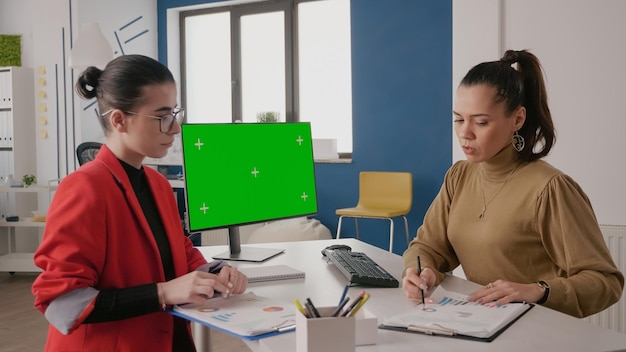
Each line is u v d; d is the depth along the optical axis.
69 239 1.32
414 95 5.18
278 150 2.34
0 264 5.49
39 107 5.96
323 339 1.12
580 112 3.88
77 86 1.50
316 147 5.61
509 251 1.76
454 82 4.40
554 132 1.77
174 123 1.49
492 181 1.81
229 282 1.52
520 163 1.78
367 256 2.09
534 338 1.29
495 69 1.69
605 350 1.22
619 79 3.76
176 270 1.57
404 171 5.27
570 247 1.62
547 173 1.71
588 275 1.57
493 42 4.21
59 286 1.29
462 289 1.73
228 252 2.29
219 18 6.31
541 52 4.03
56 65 5.87
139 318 1.42
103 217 1.37
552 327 1.37
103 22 5.91
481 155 1.71
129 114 1.44
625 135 3.74
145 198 1.55
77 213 1.33
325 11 5.73
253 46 6.12
